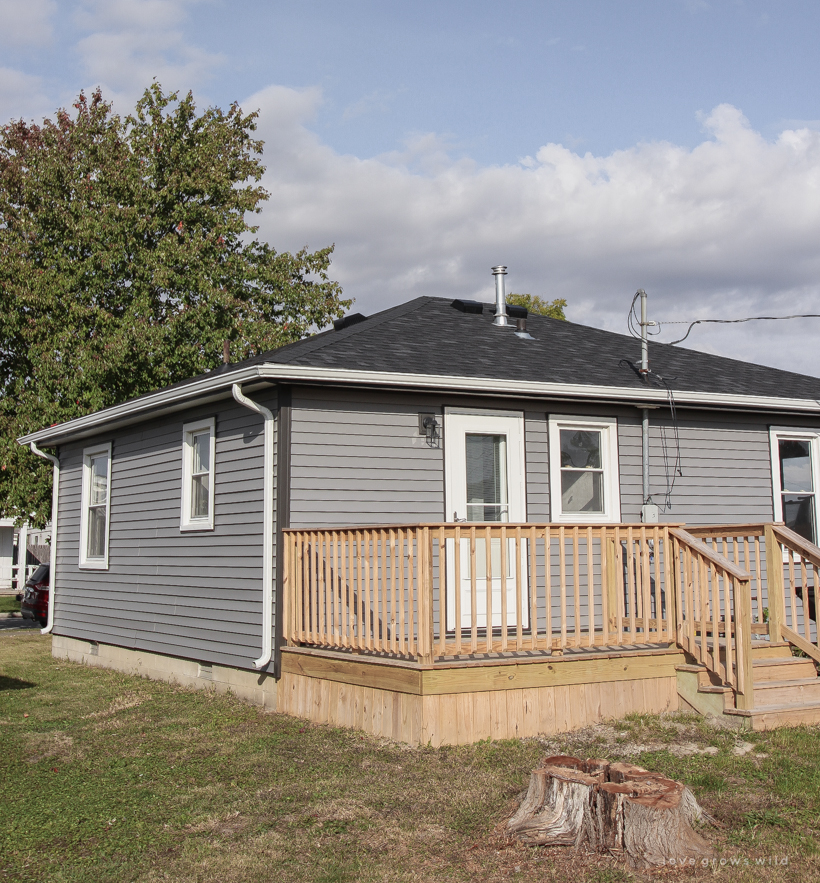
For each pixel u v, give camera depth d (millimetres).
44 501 23562
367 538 8766
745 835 6039
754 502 12859
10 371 25141
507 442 11289
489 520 11062
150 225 26516
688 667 9195
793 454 13430
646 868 5578
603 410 11898
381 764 7672
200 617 11695
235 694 10875
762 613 10906
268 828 6363
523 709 8492
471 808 6590
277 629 9961
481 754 7875
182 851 5992
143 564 13344
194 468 12281
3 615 27547
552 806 5992
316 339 12156
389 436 10578
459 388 10562
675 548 9438
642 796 5738
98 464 15383
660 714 9109
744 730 8516
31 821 6637
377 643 8602
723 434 12742
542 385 11016
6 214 26297
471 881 5469
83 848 6109
